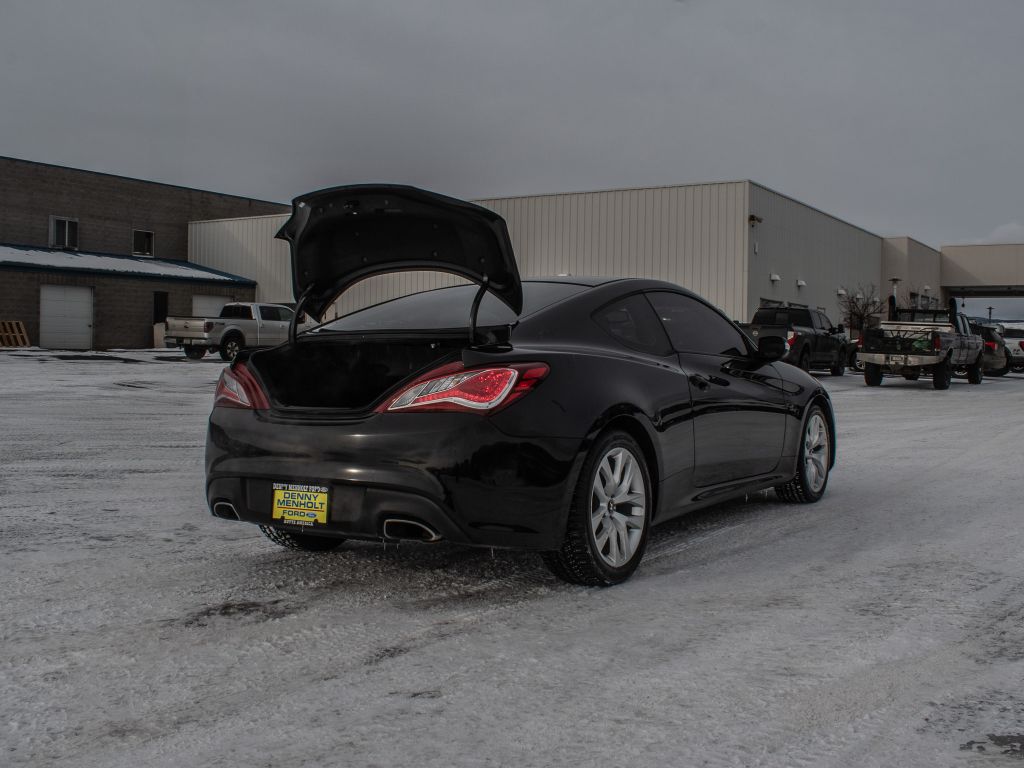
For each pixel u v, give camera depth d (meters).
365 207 3.52
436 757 2.14
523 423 3.26
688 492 4.19
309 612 3.26
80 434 8.52
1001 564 4.02
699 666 2.75
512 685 2.59
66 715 2.37
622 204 28.66
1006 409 13.88
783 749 2.19
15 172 33.81
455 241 3.58
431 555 4.11
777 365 5.29
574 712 2.41
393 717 2.37
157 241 38.56
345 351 3.63
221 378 3.77
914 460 7.57
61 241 35.25
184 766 2.10
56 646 2.89
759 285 27.86
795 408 5.21
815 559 4.10
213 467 3.62
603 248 28.97
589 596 3.49
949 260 49.28
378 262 3.90
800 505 5.47
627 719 2.36
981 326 26.72
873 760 2.14
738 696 2.52
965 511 5.27
